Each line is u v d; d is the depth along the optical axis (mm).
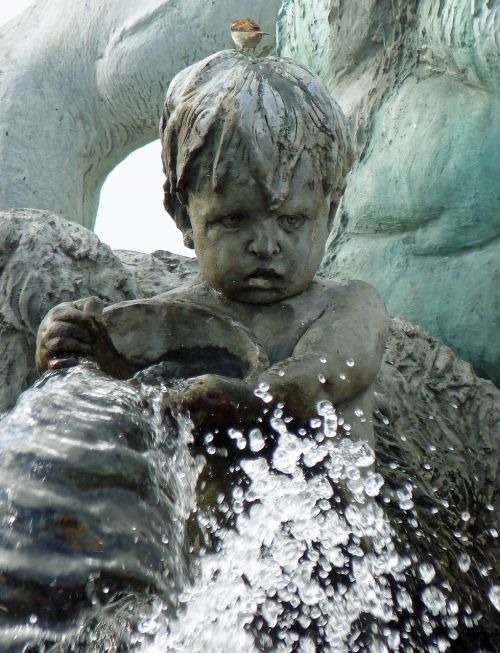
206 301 6766
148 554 5645
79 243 8188
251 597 6184
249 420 6148
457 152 9523
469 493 8734
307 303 6703
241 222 6453
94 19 12891
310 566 6363
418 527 7914
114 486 5656
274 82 6477
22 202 12430
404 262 9820
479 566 8188
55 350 6309
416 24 9922
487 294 9500
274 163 6340
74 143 12820
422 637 7301
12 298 7945
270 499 6254
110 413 5812
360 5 10117
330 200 6641
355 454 6477
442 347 9320
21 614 5395
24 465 5621
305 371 6301
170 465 5938
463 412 9031
